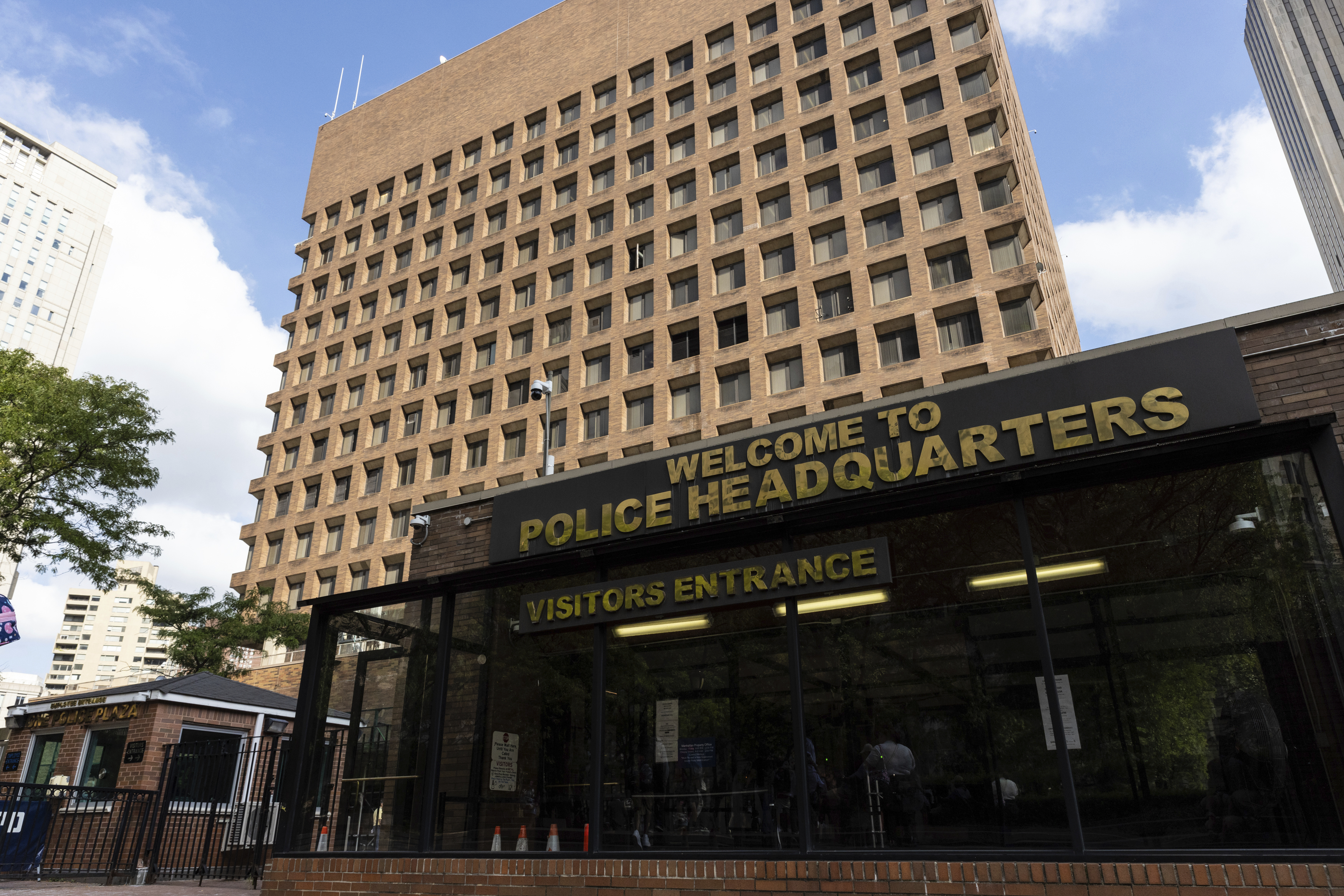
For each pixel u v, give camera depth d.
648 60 48.38
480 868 8.22
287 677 36.19
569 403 41.88
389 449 47.00
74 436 19.98
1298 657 6.38
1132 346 7.66
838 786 7.17
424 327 50.34
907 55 40.25
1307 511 6.55
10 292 115.44
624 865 7.58
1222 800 6.18
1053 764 6.54
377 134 59.03
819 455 8.80
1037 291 33.00
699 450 9.55
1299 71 102.50
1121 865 5.91
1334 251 101.94
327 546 47.38
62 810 14.00
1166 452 6.86
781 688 7.72
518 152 50.94
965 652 7.19
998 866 6.23
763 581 8.02
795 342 37.00
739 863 7.12
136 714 14.90
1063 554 7.22
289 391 53.44
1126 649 6.82
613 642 8.70
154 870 12.17
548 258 46.38
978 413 8.10
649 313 42.03
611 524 9.69
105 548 20.45
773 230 39.78
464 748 9.01
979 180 36.03
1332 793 6.01
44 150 123.75
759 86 43.28
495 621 9.48
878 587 7.64
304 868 9.08
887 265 36.41
